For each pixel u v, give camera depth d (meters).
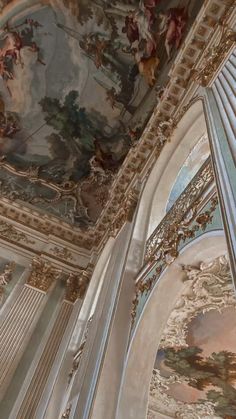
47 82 14.66
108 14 12.48
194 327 8.62
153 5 11.31
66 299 12.48
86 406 6.18
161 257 6.87
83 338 10.29
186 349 9.41
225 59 6.62
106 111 14.51
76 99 14.77
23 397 9.82
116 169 14.91
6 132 14.98
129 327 6.92
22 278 12.84
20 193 14.66
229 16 7.29
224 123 5.11
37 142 15.41
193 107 8.16
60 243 14.09
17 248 13.45
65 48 13.95
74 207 15.17
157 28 11.47
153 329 6.32
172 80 9.61
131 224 9.95
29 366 10.63
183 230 6.22
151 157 10.75
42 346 11.14
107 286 8.90
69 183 15.51
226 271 6.50
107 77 13.80
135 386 5.86
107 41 13.07
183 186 9.99
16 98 14.73
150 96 12.99
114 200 12.94
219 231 4.95
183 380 10.74
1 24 12.98
